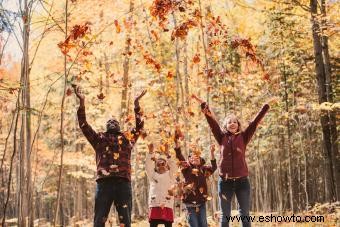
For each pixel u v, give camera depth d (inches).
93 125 626.5
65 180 1056.8
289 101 932.6
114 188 208.4
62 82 633.6
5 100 382.9
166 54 389.7
